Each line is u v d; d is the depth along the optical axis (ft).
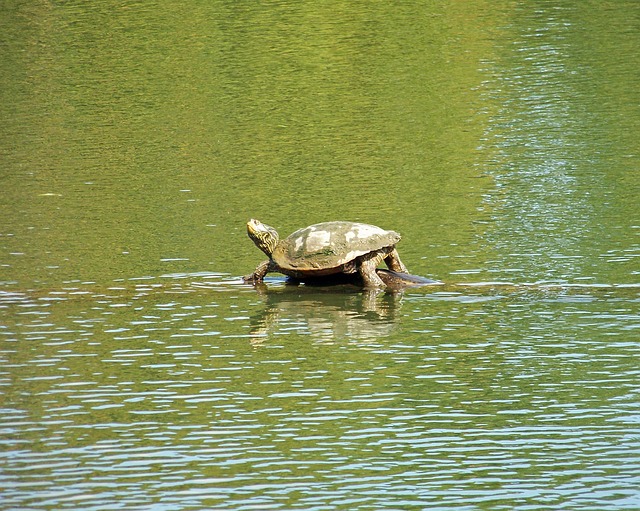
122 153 255.29
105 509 94.17
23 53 350.84
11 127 279.69
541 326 144.46
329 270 164.25
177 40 361.92
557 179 221.05
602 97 286.05
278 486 98.43
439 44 350.23
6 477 100.63
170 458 104.73
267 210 207.82
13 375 128.36
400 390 122.72
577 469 101.40
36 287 164.76
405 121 274.16
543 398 119.44
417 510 93.56
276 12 393.91
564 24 369.30
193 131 272.92
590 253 175.63
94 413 116.47
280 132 269.64
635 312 148.87
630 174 221.87
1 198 221.25
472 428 111.75
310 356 134.82
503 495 96.43
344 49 348.79
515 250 178.50
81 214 208.54
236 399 120.26
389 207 207.31
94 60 342.23
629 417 113.80
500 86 302.25
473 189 217.36
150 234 194.29
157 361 133.28
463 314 150.82
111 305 156.56
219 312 153.89
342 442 108.47
